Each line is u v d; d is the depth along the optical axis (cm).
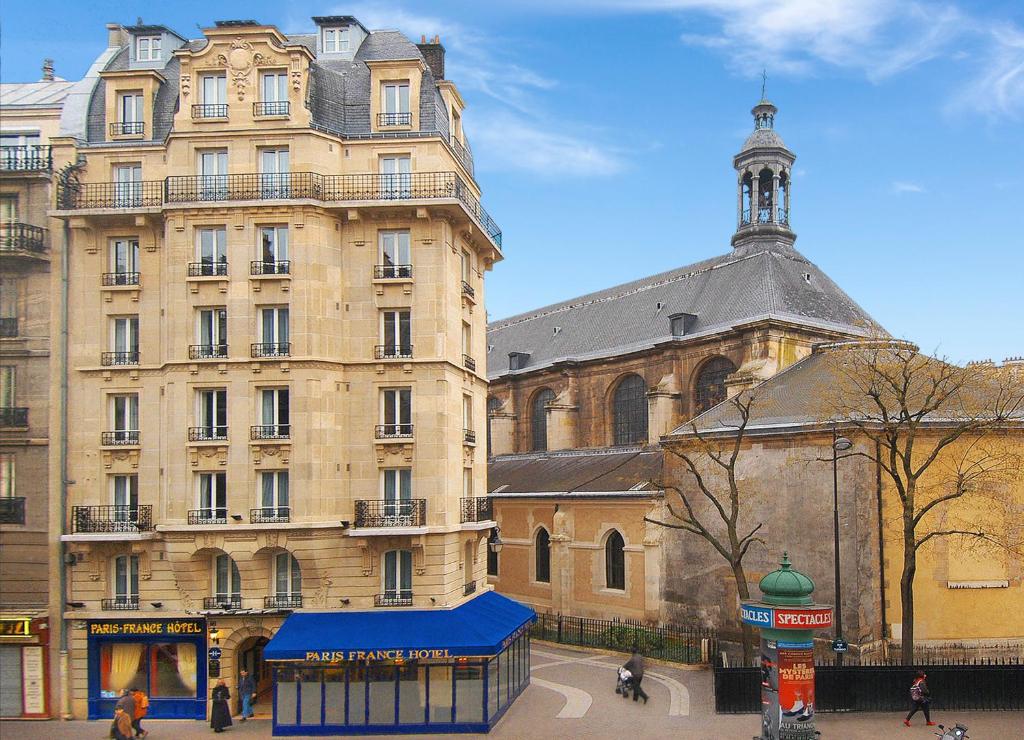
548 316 7719
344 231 3133
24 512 3077
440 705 2809
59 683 3016
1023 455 3684
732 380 4828
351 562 3011
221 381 2997
